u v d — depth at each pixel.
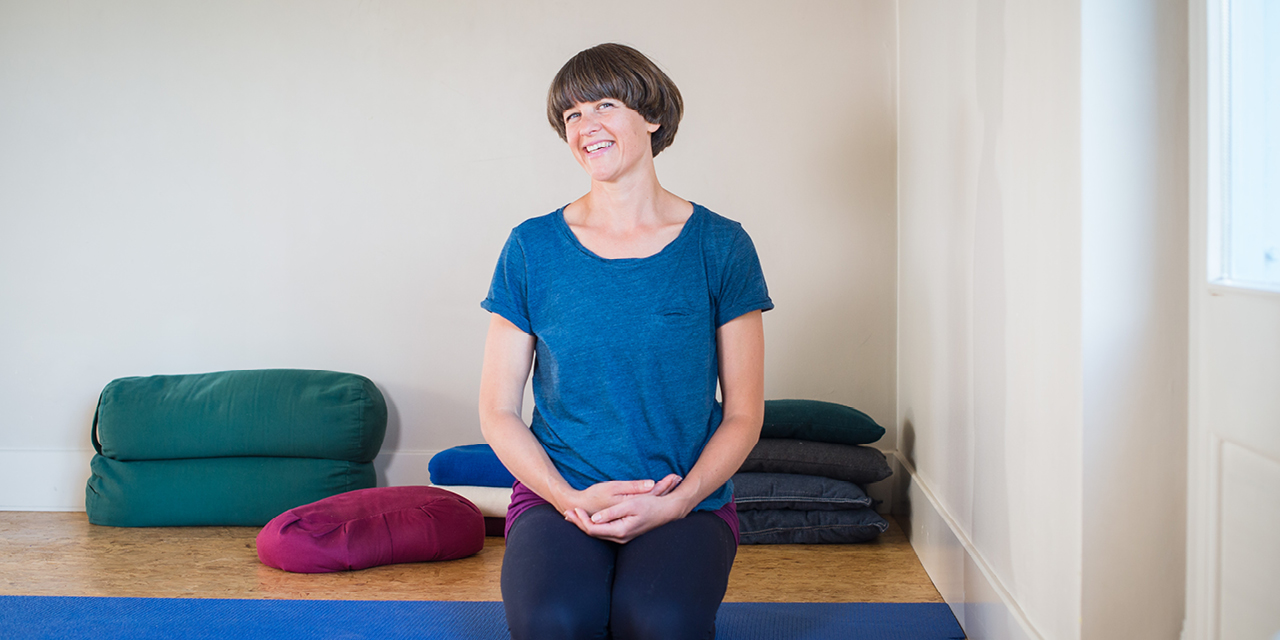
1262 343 1.33
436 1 3.57
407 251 3.61
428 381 3.62
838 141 3.45
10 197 3.64
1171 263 1.54
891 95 3.42
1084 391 1.56
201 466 3.33
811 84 3.45
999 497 2.05
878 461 3.09
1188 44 1.52
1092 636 1.58
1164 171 1.54
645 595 1.50
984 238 2.16
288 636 2.20
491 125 3.56
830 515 3.02
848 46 3.44
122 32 3.62
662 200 1.88
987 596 2.06
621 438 1.71
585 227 1.84
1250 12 1.39
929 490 2.82
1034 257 1.80
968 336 2.33
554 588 1.50
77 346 3.67
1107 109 1.53
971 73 2.25
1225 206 1.48
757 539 3.04
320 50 3.59
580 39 3.53
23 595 2.53
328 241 3.62
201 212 3.63
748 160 3.47
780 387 3.50
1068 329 1.61
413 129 3.58
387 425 3.63
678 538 1.61
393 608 2.40
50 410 3.67
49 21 3.62
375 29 3.58
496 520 3.19
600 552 1.61
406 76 3.58
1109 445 1.56
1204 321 1.51
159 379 3.47
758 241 3.48
